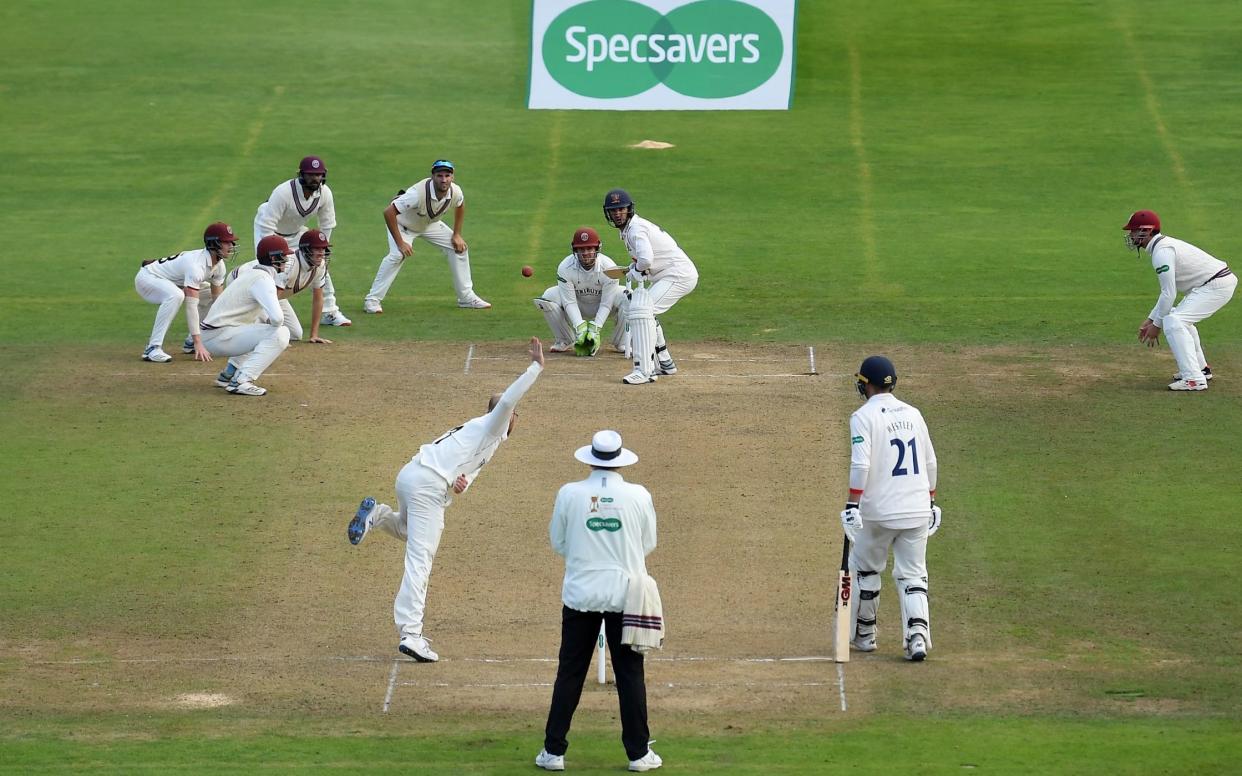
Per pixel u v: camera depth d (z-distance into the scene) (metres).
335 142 97.69
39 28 117.81
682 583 43.06
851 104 104.81
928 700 35.09
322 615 41.06
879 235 83.12
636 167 94.19
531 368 37.72
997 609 40.84
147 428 55.56
